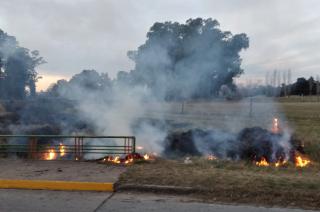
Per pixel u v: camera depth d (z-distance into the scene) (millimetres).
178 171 8945
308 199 7070
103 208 6656
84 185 7941
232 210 6594
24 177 8453
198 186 7734
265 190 7453
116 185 7922
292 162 11344
